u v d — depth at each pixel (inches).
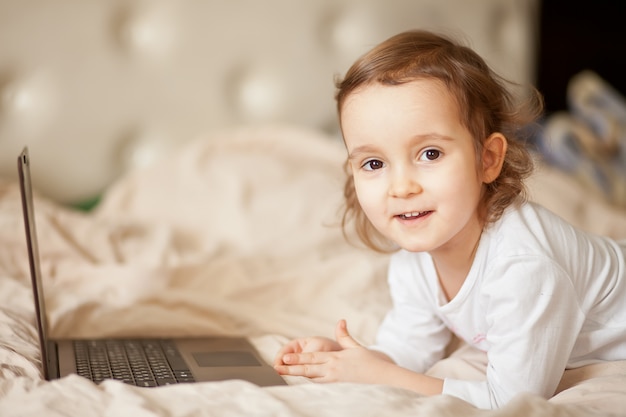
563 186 71.1
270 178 69.3
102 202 72.2
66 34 72.4
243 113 80.1
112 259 57.5
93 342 41.1
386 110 31.1
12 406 27.2
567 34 93.6
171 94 76.8
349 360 34.5
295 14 80.4
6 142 71.1
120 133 75.4
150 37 76.2
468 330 36.4
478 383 33.0
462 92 31.9
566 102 94.3
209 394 28.0
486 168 33.5
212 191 68.6
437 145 31.1
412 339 39.4
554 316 32.1
